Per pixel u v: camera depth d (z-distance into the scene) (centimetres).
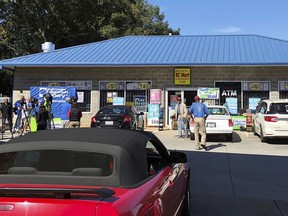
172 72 2169
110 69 2225
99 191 281
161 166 463
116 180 325
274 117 1456
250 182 863
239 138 1672
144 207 303
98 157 349
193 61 2097
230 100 2120
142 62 2119
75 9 3747
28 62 2211
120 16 3950
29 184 324
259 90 2103
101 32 3809
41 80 2275
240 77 2119
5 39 3925
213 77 2136
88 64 2152
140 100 2198
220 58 2117
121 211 269
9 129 1992
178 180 480
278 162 1095
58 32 3997
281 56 2097
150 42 2520
